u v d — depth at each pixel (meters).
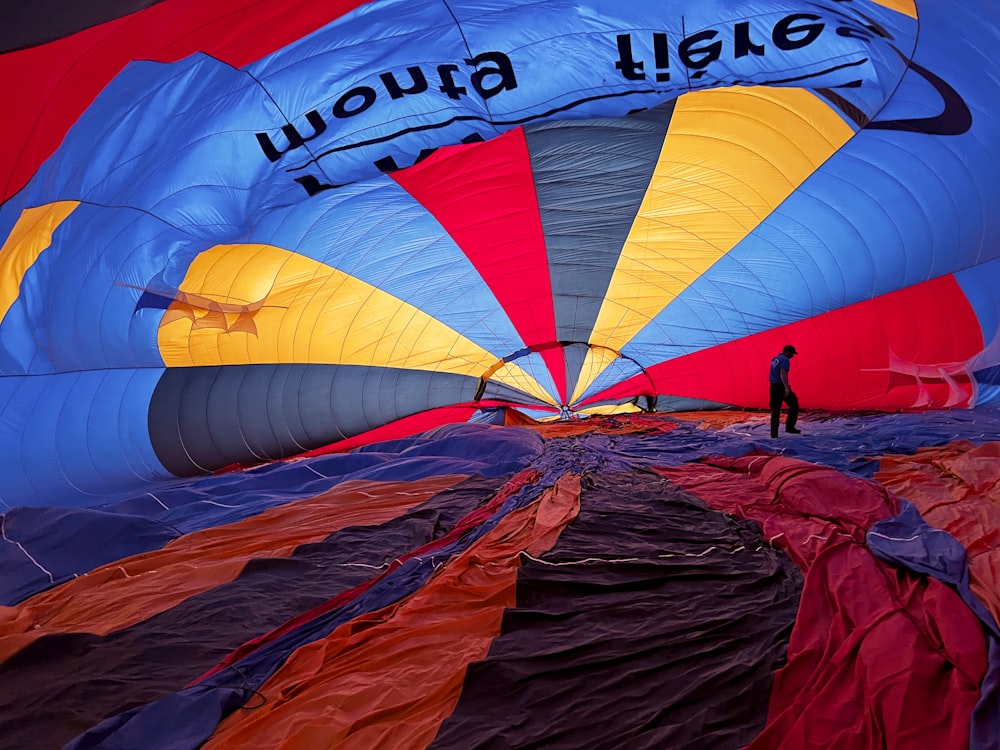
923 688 2.12
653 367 12.75
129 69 4.56
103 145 4.97
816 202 9.41
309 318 10.00
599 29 4.89
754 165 8.95
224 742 2.16
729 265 10.77
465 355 12.07
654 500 4.98
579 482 5.53
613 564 3.50
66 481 6.75
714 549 3.76
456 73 5.17
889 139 8.18
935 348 9.84
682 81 5.23
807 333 11.06
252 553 4.08
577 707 2.23
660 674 2.41
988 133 7.59
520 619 2.89
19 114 4.41
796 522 4.03
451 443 7.50
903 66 6.00
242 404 9.12
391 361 11.48
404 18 4.80
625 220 10.09
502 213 9.75
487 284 11.05
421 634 2.80
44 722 2.32
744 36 5.04
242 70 4.90
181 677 2.65
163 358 7.98
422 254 10.20
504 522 4.41
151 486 7.21
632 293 11.55
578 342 12.34
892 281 9.91
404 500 5.39
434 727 2.14
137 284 6.58
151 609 3.28
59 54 4.20
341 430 10.62
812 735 1.99
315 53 4.94
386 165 5.72
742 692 2.23
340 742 2.09
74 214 5.43
